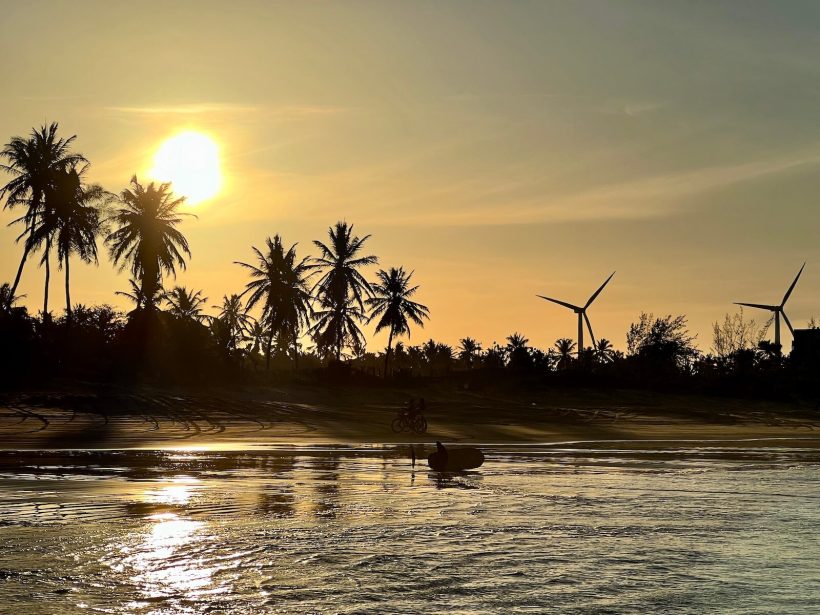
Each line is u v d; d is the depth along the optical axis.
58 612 8.83
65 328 57.94
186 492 18.12
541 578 10.62
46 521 14.25
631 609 9.25
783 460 28.67
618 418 52.62
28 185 56.78
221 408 47.34
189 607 9.12
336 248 84.12
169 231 62.78
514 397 65.44
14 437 32.03
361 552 12.05
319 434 37.62
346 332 83.12
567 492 19.20
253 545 12.43
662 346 90.75
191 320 66.25
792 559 11.95
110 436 33.47
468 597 9.66
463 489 19.59
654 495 18.78
